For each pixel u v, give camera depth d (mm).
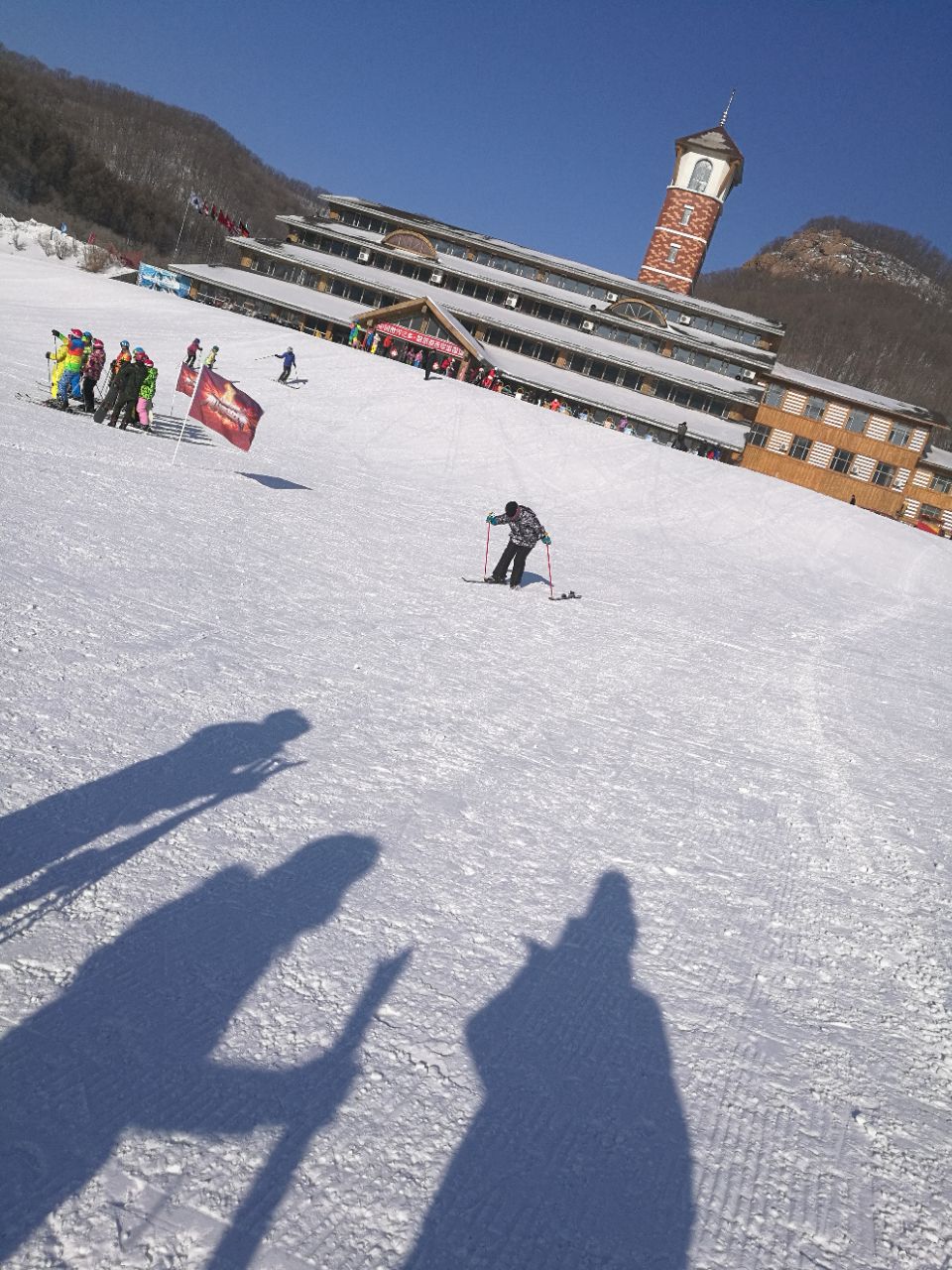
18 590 6391
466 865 4125
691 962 3719
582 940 3697
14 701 4617
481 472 28859
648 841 4871
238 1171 2225
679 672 9438
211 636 6676
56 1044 2494
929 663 13633
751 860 4922
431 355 39469
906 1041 3463
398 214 68062
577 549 19625
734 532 28359
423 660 7617
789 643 12883
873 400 57250
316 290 61406
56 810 3723
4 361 25344
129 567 7910
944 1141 2906
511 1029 3008
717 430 52750
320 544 11867
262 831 3988
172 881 3428
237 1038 2678
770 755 7070
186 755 4570
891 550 30828
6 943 2857
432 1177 2330
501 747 5867
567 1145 2541
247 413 15586
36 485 10086
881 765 7430
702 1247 2289
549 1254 2176
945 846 5754
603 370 57750
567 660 8883
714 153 70375
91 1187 2098
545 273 64938
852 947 4172
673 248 71938
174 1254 1980
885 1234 2455
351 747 5238
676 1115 2766
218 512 11922
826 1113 2926
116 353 33500
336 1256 2053
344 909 3521
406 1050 2787
